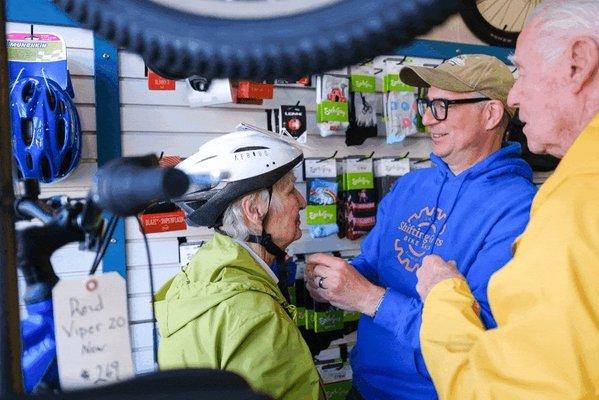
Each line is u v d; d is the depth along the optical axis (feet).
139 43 1.32
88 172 7.39
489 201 5.02
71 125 6.66
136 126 7.69
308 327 8.26
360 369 5.84
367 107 8.63
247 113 8.23
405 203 5.94
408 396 5.24
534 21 3.32
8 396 1.35
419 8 1.21
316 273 5.37
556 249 2.45
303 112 8.29
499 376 2.51
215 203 4.77
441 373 2.97
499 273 2.71
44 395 1.36
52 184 7.20
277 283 5.08
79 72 7.33
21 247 1.74
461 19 9.28
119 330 1.79
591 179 2.57
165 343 4.25
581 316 2.31
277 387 3.83
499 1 9.35
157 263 7.85
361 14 1.24
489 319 4.33
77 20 1.38
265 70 1.31
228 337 3.86
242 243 4.88
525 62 3.35
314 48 1.26
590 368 2.28
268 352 3.86
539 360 2.38
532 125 3.37
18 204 1.87
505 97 5.47
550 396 2.32
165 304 4.40
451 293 3.32
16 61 6.69
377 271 6.13
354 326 8.61
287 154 5.01
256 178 4.78
